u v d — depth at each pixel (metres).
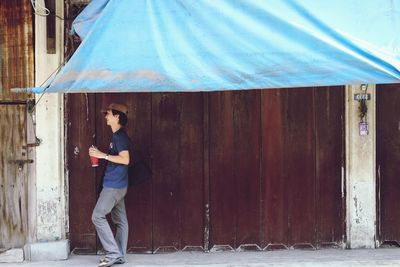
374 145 6.66
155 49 4.87
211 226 6.68
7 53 6.33
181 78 4.81
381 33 4.89
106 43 4.88
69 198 6.55
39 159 6.34
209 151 6.66
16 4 6.31
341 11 4.93
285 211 6.72
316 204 6.73
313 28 4.86
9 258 6.28
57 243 6.33
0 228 6.43
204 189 6.66
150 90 4.83
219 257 6.45
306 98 6.71
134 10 4.94
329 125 6.71
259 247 6.71
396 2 4.96
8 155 6.39
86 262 6.25
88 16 5.51
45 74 6.32
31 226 6.42
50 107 6.34
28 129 6.37
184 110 6.64
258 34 4.85
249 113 6.68
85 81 4.83
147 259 6.37
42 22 6.29
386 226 6.79
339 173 6.73
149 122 6.62
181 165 6.65
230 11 4.91
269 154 6.70
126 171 6.06
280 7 4.92
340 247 6.75
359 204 6.68
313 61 4.77
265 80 4.80
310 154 6.72
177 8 4.95
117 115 6.04
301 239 6.73
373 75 4.72
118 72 4.83
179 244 6.68
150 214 6.66
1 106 6.36
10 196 6.42
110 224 6.64
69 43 6.41
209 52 4.85
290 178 6.71
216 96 6.65
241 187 6.69
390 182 6.77
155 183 6.65
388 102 6.75
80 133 6.53
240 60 4.82
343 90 6.71
